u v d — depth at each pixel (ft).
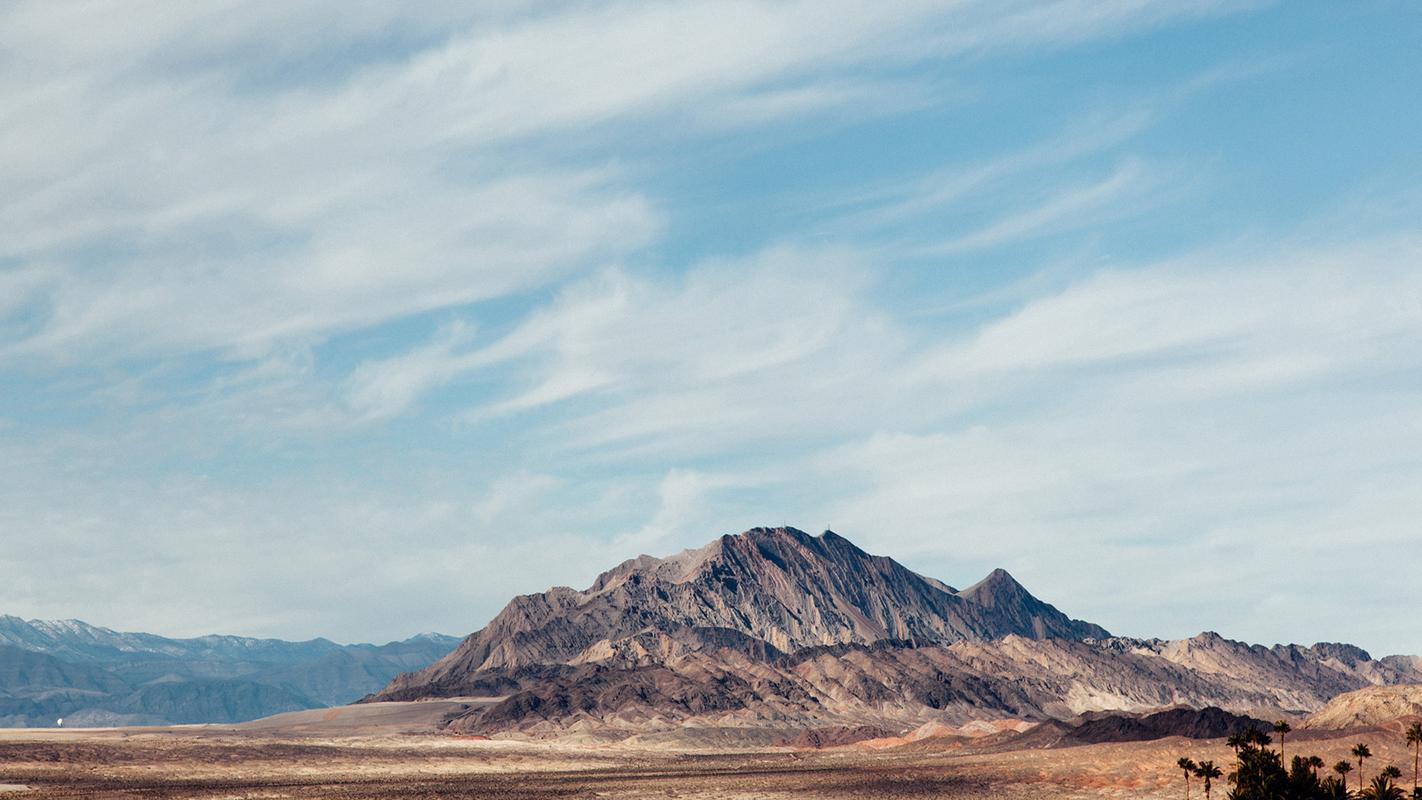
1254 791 527.81
